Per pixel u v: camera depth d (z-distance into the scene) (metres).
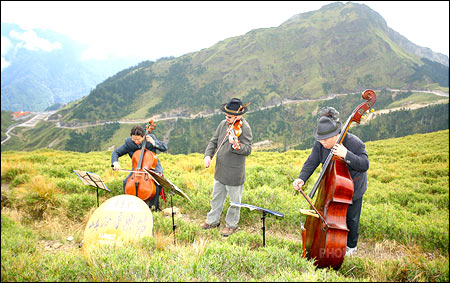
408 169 13.89
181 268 2.60
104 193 7.18
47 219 5.76
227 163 4.81
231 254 3.04
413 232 4.75
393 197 8.11
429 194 8.44
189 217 6.10
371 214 5.59
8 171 10.35
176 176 9.18
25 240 4.51
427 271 3.27
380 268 3.31
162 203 6.66
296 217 5.35
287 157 19.41
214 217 5.23
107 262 2.70
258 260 2.96
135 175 5.76
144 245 3.51
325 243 3.06
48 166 11.60
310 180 9.60
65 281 2.55
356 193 3.47
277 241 4.10
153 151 6.34
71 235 4.97
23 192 7.09
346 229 3.03
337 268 3.14
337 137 3.34
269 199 6.29
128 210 3.87
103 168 11.60
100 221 3.74
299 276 2.49
